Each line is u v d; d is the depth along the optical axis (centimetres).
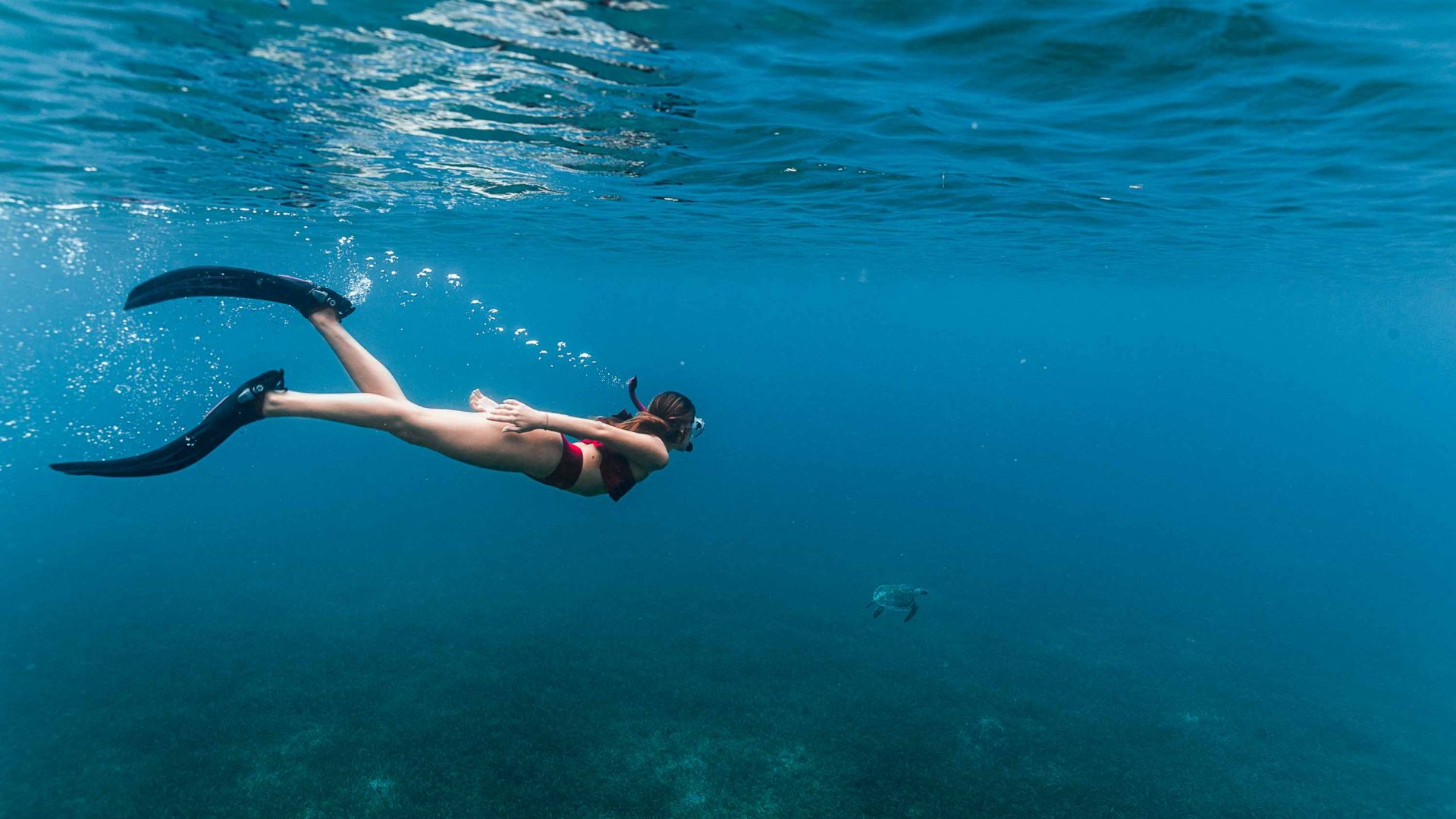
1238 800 1288
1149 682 1794
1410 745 1584
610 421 385
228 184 1295
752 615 2039
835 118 821
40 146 971
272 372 297
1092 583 2686
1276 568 3175
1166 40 557
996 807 1205
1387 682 1958
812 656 1769
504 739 1302
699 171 1151
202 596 1947
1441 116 695
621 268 3641
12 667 1496
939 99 728
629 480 374
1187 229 1648
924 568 2700
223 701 1388
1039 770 1328
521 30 560
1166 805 1250
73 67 648
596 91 728
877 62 624
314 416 298
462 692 1464
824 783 1243
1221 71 612
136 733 1269
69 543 2409
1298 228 1552
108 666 1520
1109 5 500
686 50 599
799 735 1389
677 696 1509
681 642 1805
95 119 837
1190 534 3831
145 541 2455
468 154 1048
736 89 712
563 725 1365
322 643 1669
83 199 1456
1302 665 2019
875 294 5428
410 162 1111
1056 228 1725
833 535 3130
